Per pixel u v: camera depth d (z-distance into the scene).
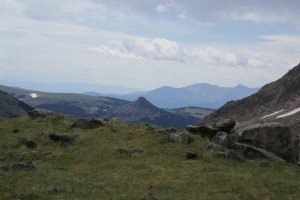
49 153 39.06
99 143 43.97
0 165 35.25
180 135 45.12
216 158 39.25
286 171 35.44
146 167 35.22
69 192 26.77
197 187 29.23
